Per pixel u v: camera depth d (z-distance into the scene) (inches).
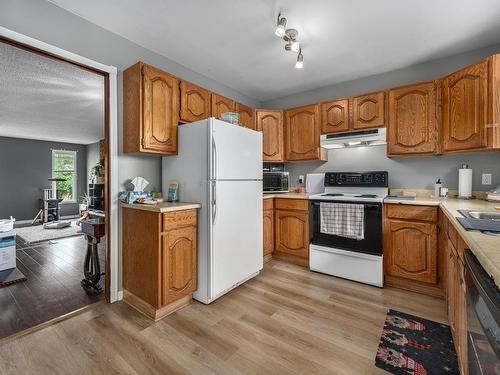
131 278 82.5
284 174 136.1
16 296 88.1
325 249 106.7
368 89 119.9
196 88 99.1
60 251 146.9
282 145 134.4
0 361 56.7
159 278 72.7
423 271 87.4
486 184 94.2
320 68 111.5
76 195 295.6
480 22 78.2
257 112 131.9
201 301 83.5
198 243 84.6
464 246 46.3
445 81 89.7
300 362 56.4
